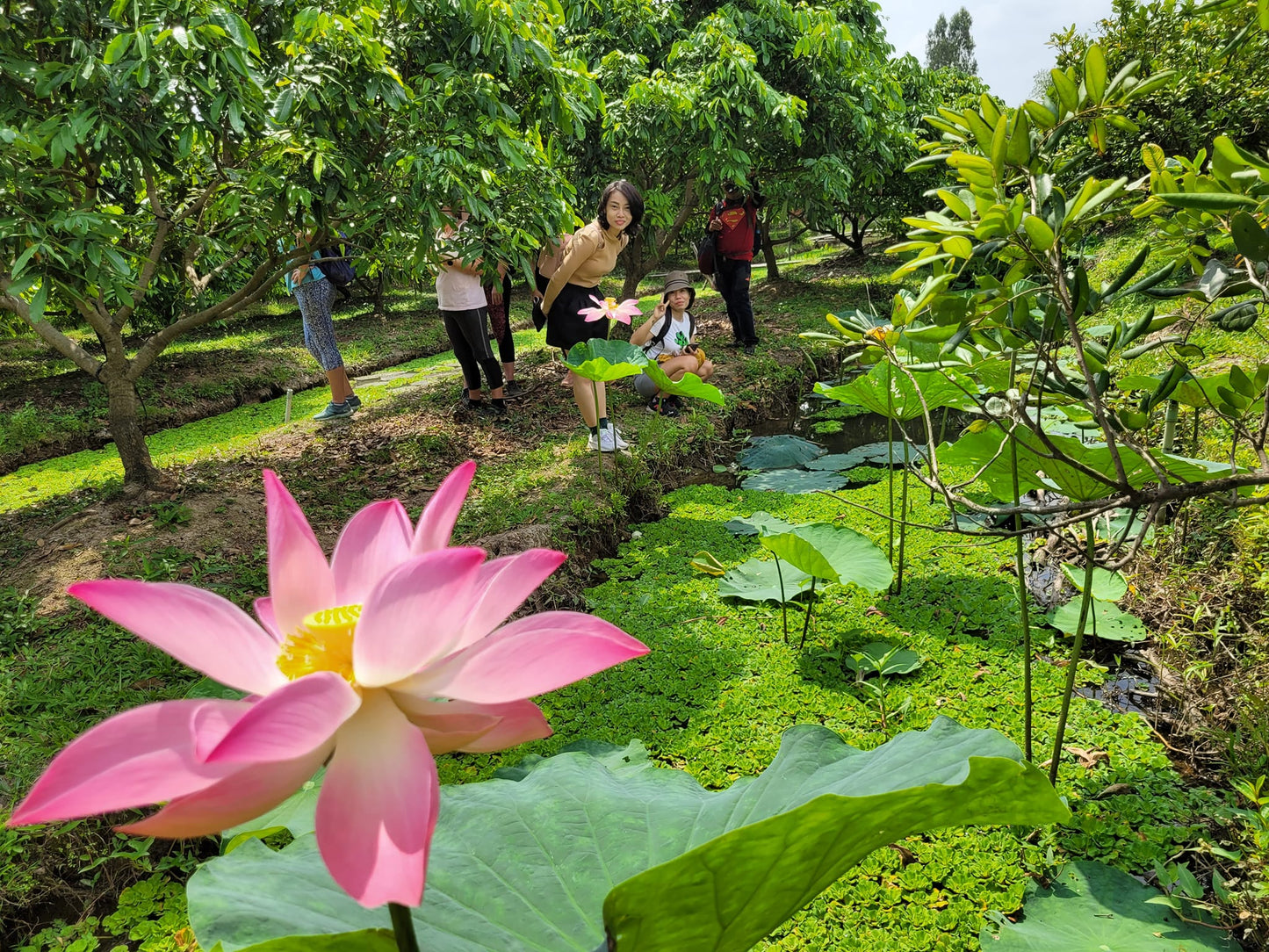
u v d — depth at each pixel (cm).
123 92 323
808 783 130
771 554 407
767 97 738
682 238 1795
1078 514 138
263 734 50
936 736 130
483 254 452
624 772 155
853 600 354
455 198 409
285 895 104
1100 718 263
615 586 385
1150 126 608
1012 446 222
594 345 485
